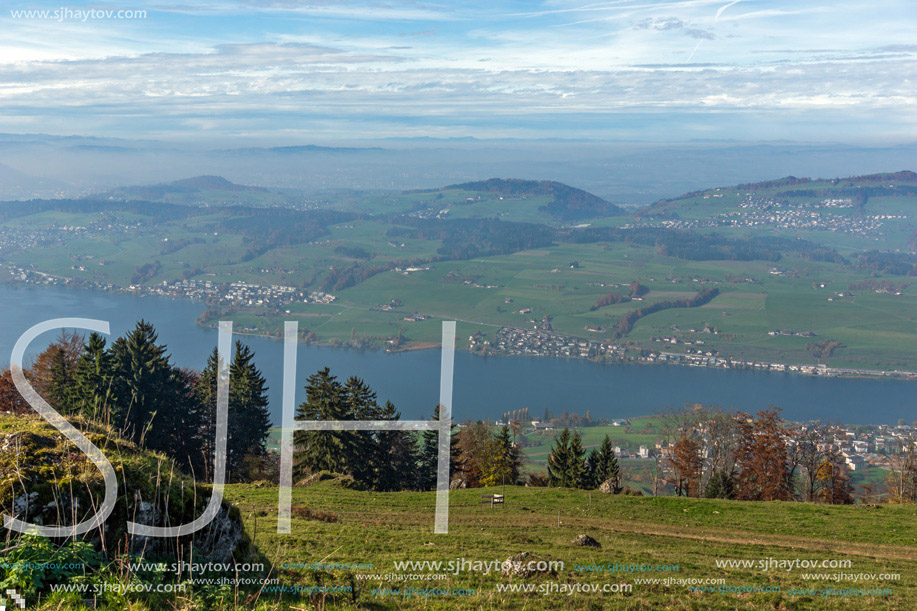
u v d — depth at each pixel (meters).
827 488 49.12
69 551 7.97
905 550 26.25
